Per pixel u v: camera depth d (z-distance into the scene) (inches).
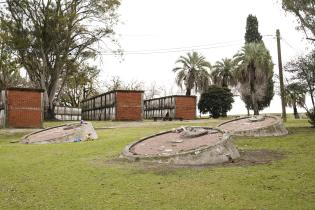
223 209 261.3
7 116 1097.4
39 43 1574.8
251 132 708.0
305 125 959.0
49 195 318.7
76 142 696.4
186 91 2368.4
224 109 2064.5
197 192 305.9
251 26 2442.2
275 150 531.5
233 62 2105.1
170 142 524.1
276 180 333.4
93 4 1621.6
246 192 300.2
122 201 290.7
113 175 380.8
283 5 919.7
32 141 738.8
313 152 492.1
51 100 1636.3
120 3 1665.8
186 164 429.7
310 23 893.2
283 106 1237.1
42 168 439.8
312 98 907.4
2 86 1717.5
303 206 258.8
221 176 357.4
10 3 1520.7
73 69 1660.9
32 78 1673.2
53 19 1545.3
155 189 320.8
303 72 906.7
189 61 2346.2
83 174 393.4
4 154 571.8
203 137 517.3
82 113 2181.3
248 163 426.0
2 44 1547.7
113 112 1518.2
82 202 293.1
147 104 2023.9
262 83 2031.3
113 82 3036.4
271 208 258.7
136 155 472.4
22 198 314.2
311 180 328.2
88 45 1692.9
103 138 751.7
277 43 1269.7
